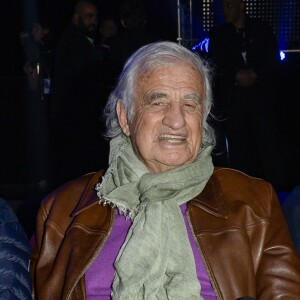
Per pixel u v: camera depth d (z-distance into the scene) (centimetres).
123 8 638
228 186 277
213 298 258
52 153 794
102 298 260
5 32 1141
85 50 676
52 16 1197
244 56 661
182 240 261
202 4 981
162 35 1209
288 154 807
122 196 268
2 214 268
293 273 263
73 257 265
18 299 258
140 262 255
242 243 263
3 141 796
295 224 286
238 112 666
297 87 828
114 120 286
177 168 266
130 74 266
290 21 998
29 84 794
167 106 261
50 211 281
